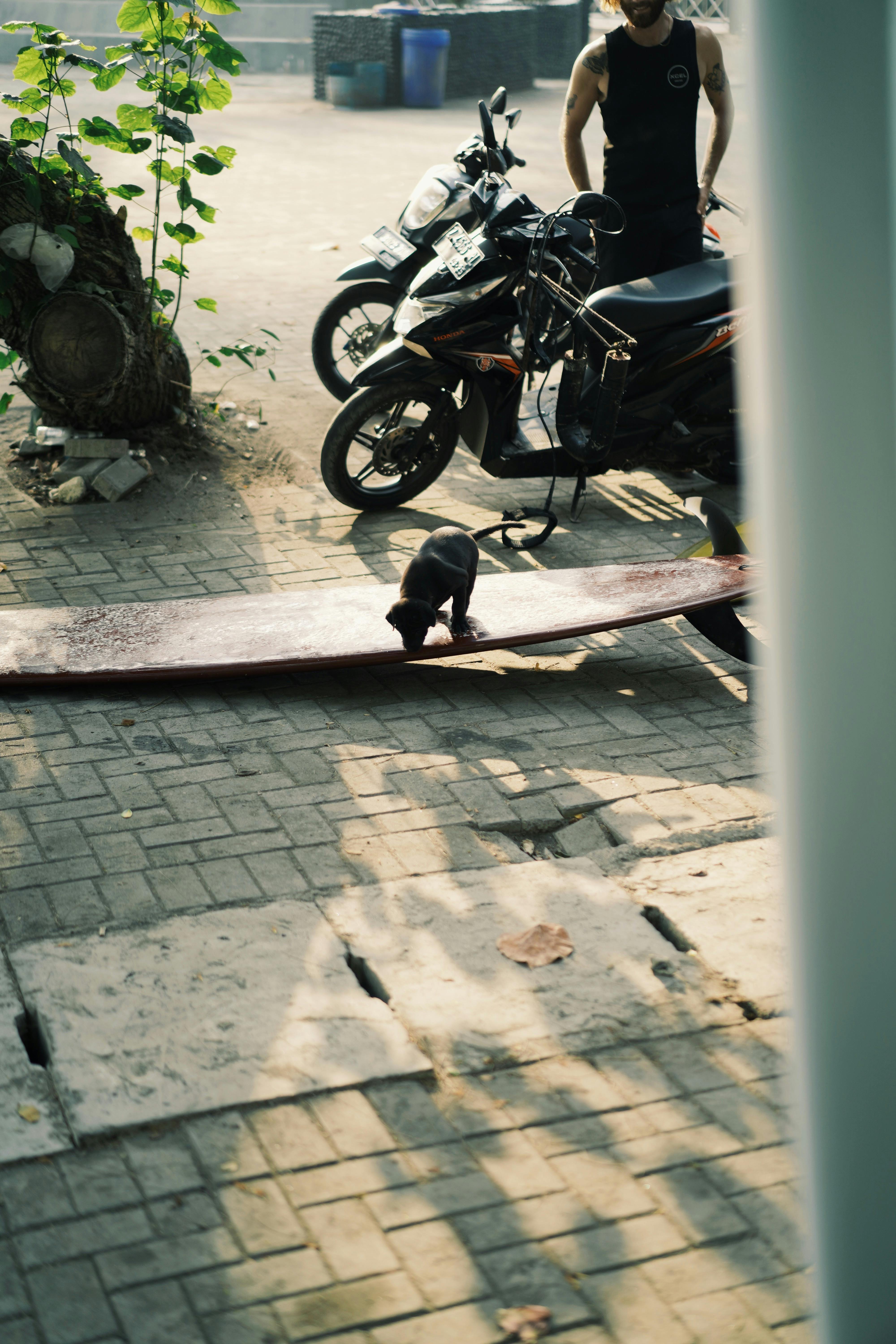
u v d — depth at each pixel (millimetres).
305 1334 2189
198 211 6414
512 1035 2912
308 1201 2459
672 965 3166
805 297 1629
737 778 4039
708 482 6625
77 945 3141
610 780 4004
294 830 3670
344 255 11195
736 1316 2242
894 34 1511
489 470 5859
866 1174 1897
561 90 23656
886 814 1748
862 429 1646
